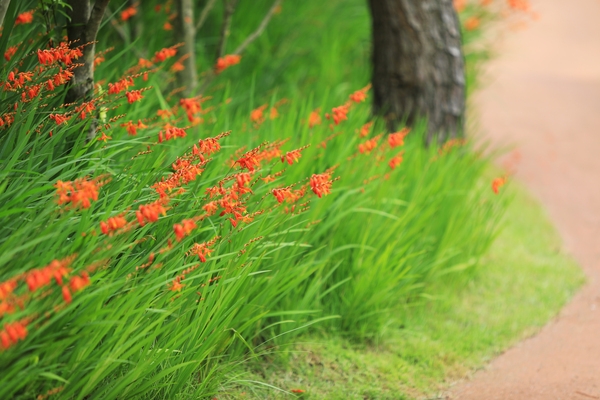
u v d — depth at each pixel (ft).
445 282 19.74
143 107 16.29
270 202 14.70
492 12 35.50
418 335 17.15
